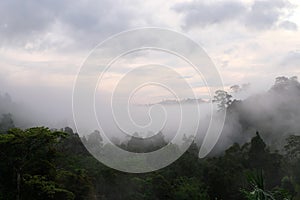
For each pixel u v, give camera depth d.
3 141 20.27
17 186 20.47
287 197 7.64
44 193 20.39
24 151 21.06
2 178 20.91
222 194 31.55
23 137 20.69
